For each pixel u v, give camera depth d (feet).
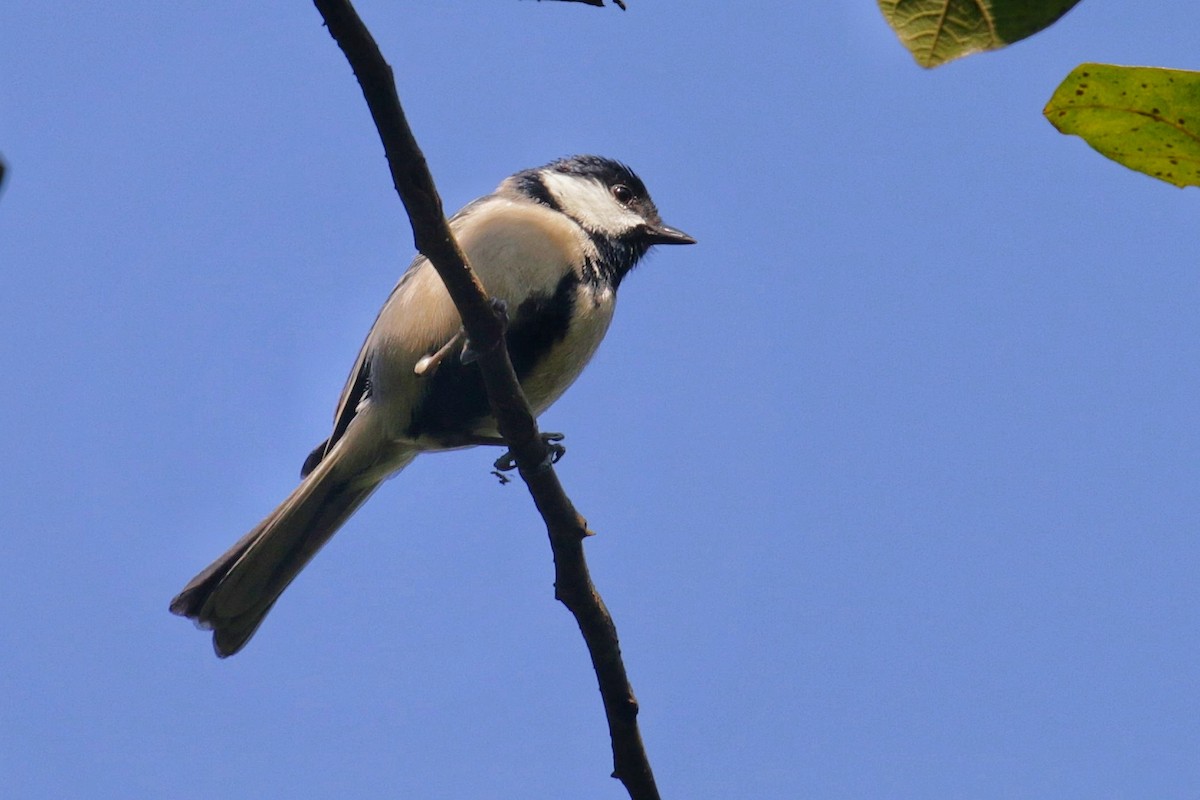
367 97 20.54
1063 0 14.39
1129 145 16.19
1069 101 15.93
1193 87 15.42
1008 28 14.56
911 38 14.75
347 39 19.66
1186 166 16.14
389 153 21.38
